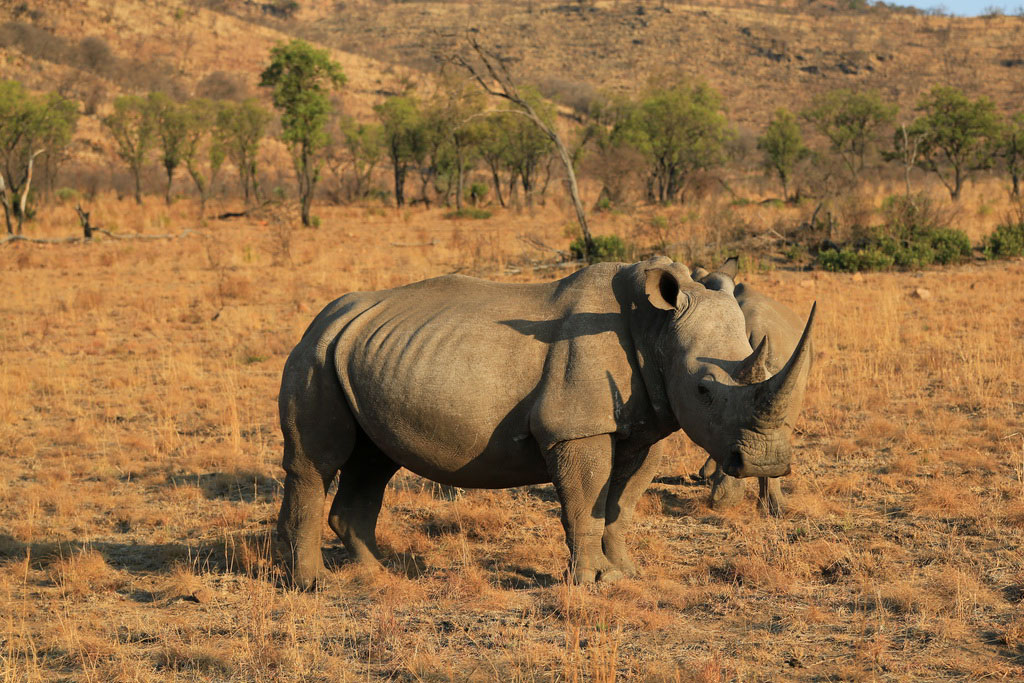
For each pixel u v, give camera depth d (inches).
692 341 640.4
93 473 1119.6
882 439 1133.7
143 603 725.9
